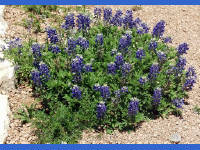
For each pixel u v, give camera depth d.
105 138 1.03
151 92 1.14
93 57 1.19
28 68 1.18
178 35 1.54
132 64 1.15
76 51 1.21
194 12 1.71
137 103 1.02
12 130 1.02
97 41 1.20
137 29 1.34
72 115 1.06
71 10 1.64
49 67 1.17
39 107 1.11
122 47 1.19
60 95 1.12
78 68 1.07
